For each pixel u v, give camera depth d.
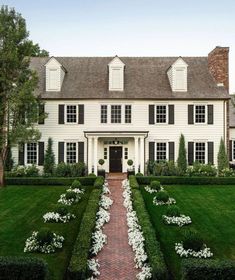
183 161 30.89
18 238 14.82
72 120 31.62
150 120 31.56
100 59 35.72
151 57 36.03
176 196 23.22
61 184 27.09
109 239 15.22
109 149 32.75
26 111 26.39
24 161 31.28
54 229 16.12
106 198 21.69
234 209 19.89
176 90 31.98
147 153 31.64
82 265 10.80
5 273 9.70
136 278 11.38
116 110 31.73
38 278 9.72
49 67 31.81
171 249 13.70
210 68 34.25
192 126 31.58
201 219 17.84
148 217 16.61
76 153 31.48
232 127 36.28
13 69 25.59
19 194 23.80
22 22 25.81
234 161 36.12
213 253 13.27
